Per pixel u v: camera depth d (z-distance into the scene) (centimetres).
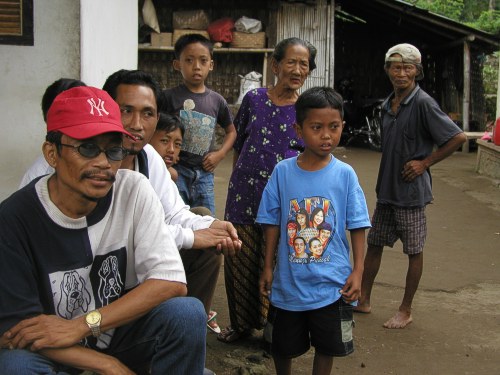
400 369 354
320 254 299
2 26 412
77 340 215
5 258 215
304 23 1338
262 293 316
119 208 235
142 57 1366
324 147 298
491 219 736
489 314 440
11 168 425
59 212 221
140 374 247
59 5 410
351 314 302
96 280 231
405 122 412
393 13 1425
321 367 303
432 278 517
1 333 214
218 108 436
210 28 1305
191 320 229
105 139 215
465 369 356
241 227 366
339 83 1538
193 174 420
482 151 1067
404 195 411
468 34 1373
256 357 356
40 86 417
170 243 239
